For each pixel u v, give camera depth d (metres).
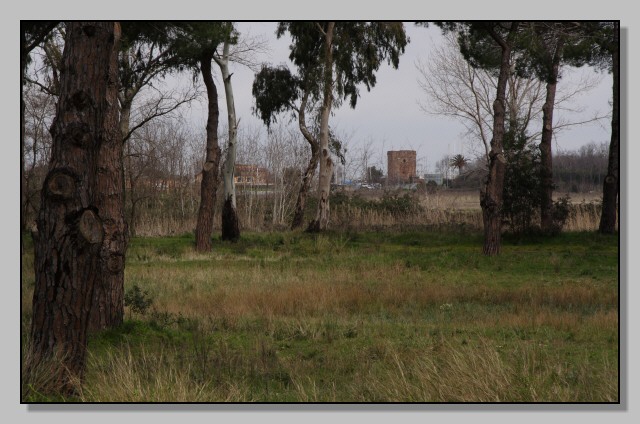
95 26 7.88
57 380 7.79
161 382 8.06
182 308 14.69
